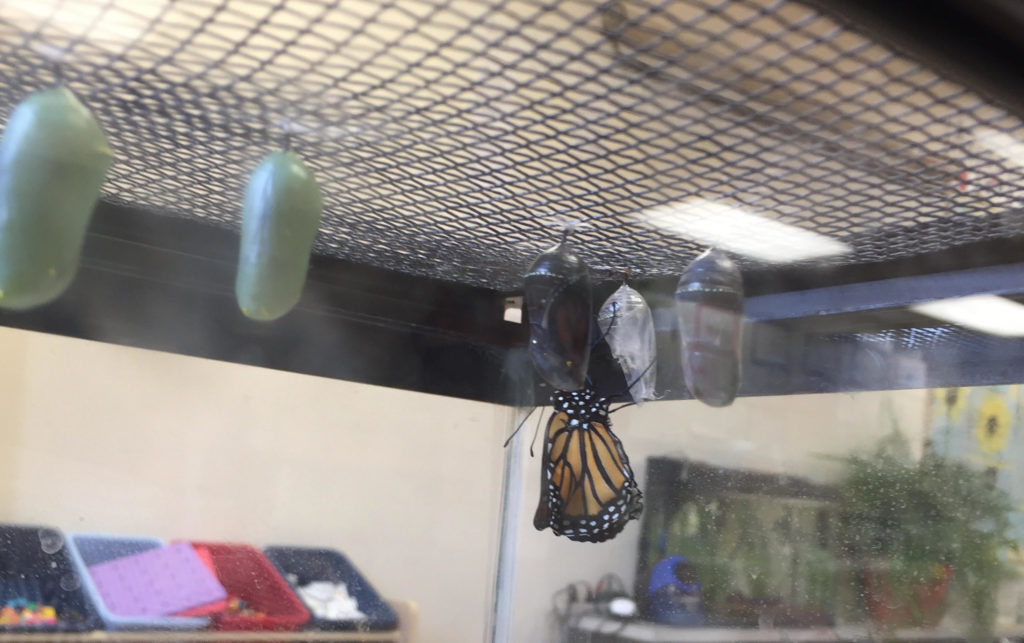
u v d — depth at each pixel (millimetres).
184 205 165
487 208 170
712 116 129
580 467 254
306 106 134
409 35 115
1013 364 200
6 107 125
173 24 116
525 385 242
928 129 128
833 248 177
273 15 113
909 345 203
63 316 176
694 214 164
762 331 189
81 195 113
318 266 198
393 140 143
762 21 106
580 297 184
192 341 192
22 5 114
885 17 105
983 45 109
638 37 111
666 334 192
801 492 253
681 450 257
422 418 257
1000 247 170
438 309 221
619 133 136
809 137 132
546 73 121
